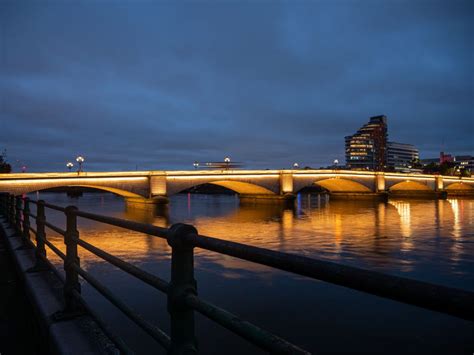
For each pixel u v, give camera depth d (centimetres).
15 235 980
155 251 2552
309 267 122
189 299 179
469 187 12562
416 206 7712
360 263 2344
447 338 1110
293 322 1245
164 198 6281
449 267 2219
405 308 1370
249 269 1950
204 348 999
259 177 7519
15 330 447
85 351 308
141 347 991
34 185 5188
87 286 1562
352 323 1235
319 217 5397
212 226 4341
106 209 6712
